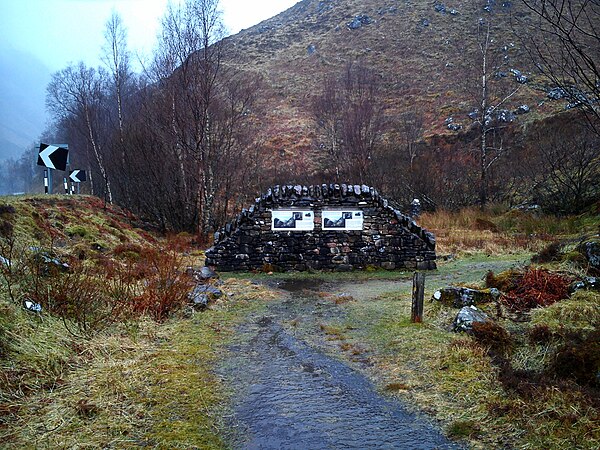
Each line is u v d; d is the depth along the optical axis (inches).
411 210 952.3
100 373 200.1
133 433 157.8
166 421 167.5
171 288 315.3
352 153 1197.1
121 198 992.2
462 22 2138.3
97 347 224.4
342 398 191.9
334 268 513.3
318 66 2143.2
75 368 201.8
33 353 196.9
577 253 323.6
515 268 336.8
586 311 247.9
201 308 325.7
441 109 1523.1
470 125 1316.4
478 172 1056.2
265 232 514.0
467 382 196.7
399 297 361.4
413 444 155.2
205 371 218.1
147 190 815.7
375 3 2600.9
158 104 808.3
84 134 1240.2
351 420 172.9
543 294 282.8
